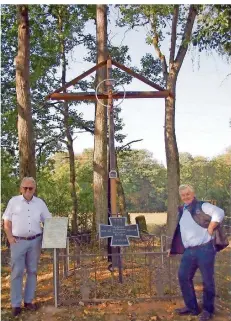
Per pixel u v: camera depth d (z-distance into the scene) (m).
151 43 14.28
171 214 11.68
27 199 5.12
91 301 5.40
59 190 16.48
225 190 18.00
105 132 10.87
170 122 12.06
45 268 7.40
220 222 4.74
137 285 5.98
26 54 9.59
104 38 10.95
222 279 6.06
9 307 5.33
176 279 5.88
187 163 19.28
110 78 6.81
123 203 16.17
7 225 5.05
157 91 6.89
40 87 16.52
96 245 7.82
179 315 5.02
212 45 8.27
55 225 5.23
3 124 14.22
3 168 13.58
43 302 5.48
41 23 13.95
